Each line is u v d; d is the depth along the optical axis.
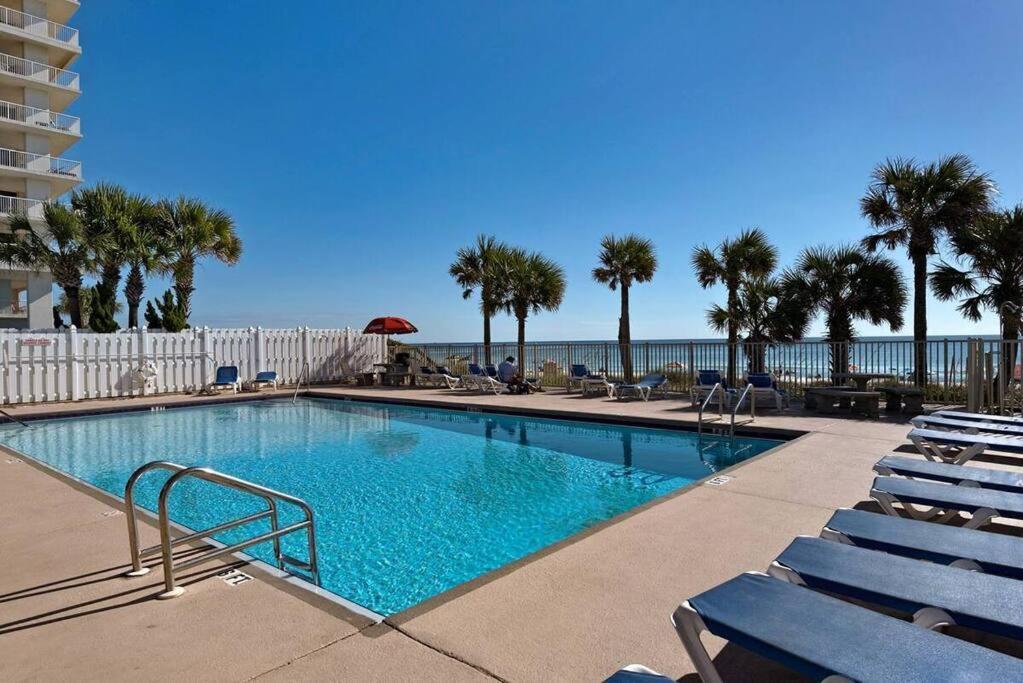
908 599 2.22
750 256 15.43
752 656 2.55
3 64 31.61
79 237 21.84
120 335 16.05
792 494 5.14
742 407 11.65
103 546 4.12
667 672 2.42
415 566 4.72
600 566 3.56
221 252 25.16
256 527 5.63
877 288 14.25
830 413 10.66
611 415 11.06
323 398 16.86
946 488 4.01
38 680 2.43
